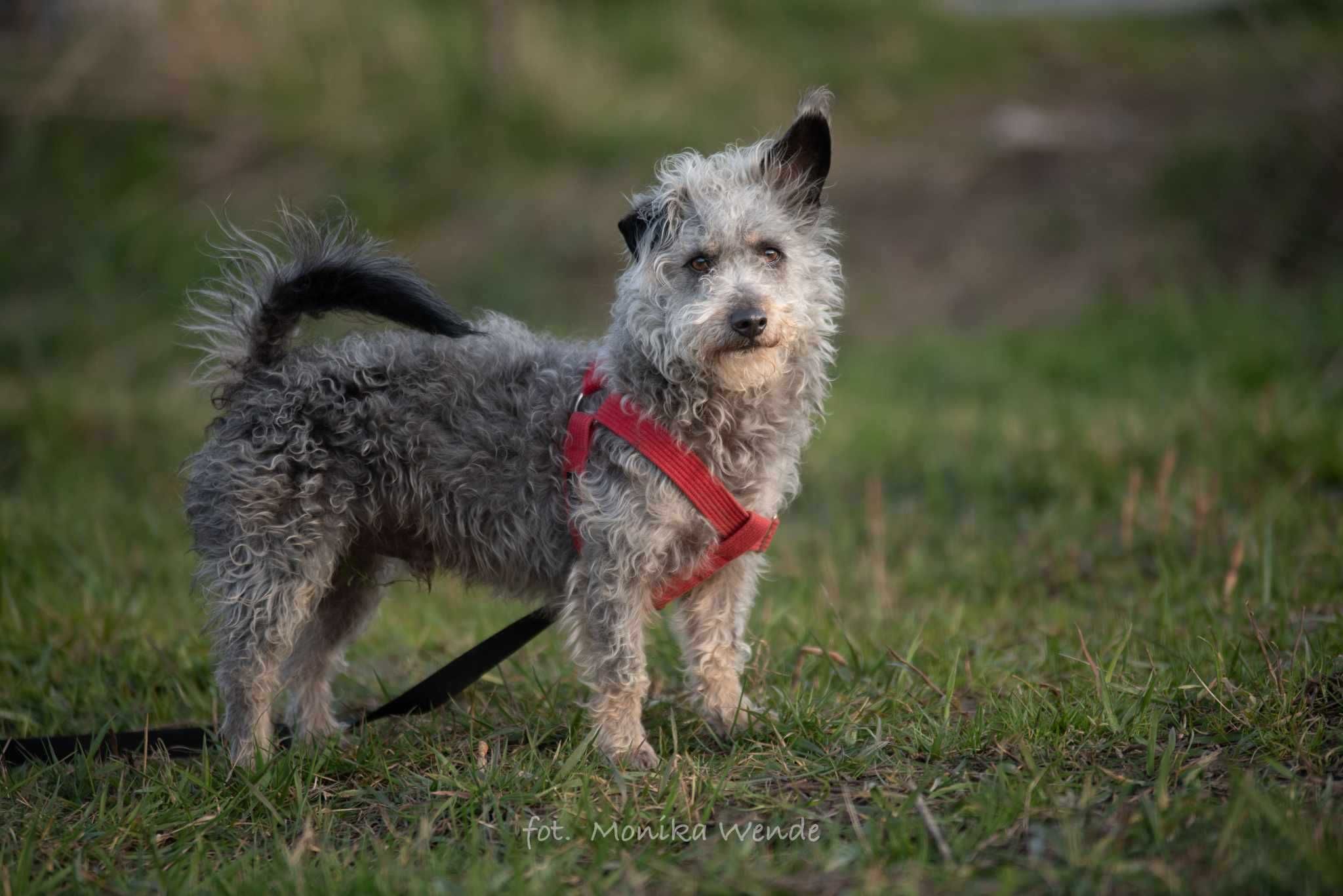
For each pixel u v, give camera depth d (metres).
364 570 7.56
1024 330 18.39
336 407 6.91
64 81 23.81
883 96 25.83
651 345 6.48
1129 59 26.97
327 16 25.80
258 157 23.25
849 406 15.70
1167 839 4.95
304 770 6.50
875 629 8.70
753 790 5.93
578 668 6.89
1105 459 12.36
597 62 26.12
